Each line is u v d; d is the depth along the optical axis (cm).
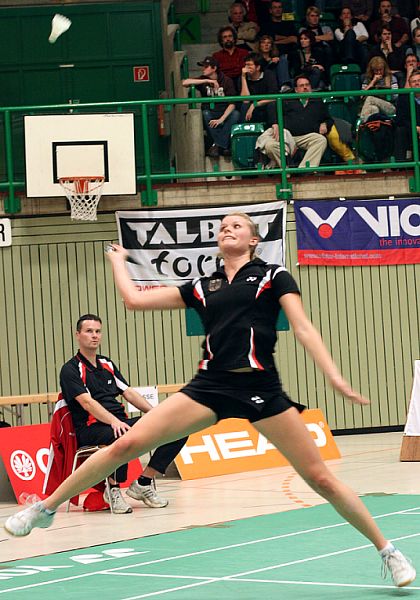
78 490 587
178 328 1820
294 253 1838
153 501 1059
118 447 573
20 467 1188
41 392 1789
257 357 578
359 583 638
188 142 1938
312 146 1855
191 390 582
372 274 1862
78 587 664
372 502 999
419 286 1869
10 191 1780
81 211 1753
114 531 916
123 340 1808
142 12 2386
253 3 2247
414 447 1342
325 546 782
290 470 1345
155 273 1791
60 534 914
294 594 611
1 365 1786
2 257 1789
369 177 1859
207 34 2445
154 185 1808
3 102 2355
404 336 1864
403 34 2230
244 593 622
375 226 1859
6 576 716
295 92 1980
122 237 1791
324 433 1454
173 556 771
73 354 1797
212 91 1956
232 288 588
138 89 2377
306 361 1845
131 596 627
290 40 2200
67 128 1761
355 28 2231
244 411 578
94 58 2377
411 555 716
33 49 2361
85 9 2378
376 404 1855
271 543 806
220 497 1113
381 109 1908
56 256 1795
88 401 1039
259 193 1833
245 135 1883
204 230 1803
